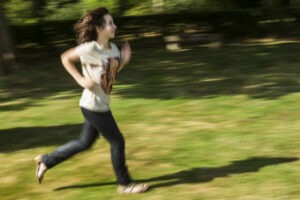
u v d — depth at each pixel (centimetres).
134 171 596
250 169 584
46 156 540
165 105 895
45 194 547
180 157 634
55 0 2256
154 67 1297
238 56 1391
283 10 1791
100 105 510
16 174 606
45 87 1127
